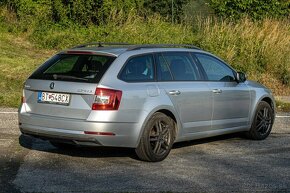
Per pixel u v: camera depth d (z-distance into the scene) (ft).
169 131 25.36
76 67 24.54
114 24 64.64
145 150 24.29
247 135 31.22
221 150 28.09
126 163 24.62
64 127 23.39
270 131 32.04
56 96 23.84
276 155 27.14
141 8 68.59
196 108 26.81
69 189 20.17
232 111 29.12
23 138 29.45
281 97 51.49
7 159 24.71
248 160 25.84
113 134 23.08
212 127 27.91
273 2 68.74
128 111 23.47
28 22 65.62
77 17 66.08
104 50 25.09
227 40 61.82
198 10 72.23
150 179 21.89
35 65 53.31
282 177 22.63
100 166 23.94
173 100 25.50
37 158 25.11
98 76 23.49
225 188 20.77
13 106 41.27
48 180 21.39
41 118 24.06
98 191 19.99
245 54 60.13
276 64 58.95
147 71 25.14
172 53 26.86
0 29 65.41
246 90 30.09
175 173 22.97
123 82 23.79
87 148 27.55
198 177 22.38
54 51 61.41
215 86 28.07
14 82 47.80
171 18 69.92
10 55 56.34
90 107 23.02
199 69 27.86
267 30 63.41
